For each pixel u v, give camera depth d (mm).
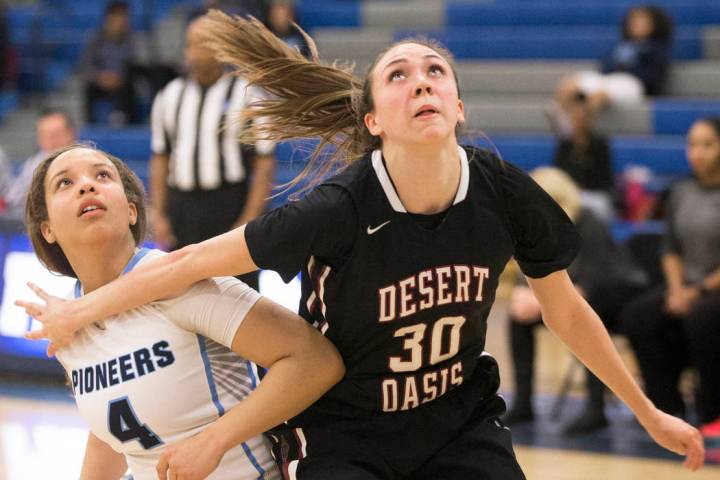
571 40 23734
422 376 6176
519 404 13312
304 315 6383
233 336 6004
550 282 6395
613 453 12031
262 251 5816
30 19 29062
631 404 6773
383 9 25828
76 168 6293
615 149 20562
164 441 6113
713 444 11977
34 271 15211
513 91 23484
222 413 6160
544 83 23266
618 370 6652
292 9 23609
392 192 5836
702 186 13148
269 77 6668
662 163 20297
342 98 6598
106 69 24516
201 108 13961
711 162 12938
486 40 24359
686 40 22906
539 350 17578
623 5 24406
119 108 24172
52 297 6273
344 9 26000
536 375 15789
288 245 5801
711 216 12828
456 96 5902
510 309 13367
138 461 6254
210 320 6020
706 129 12961
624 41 22203
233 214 14125
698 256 12914
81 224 6172
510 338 13422
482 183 6020
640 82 21625
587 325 6527
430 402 6332
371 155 6000
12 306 15469
